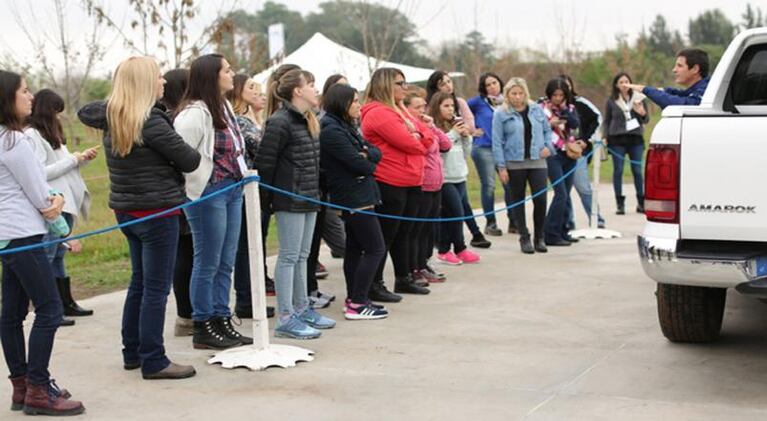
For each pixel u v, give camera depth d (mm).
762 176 4730
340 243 8211
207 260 5969
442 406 4855
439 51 33688
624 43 33594
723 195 4812
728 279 4848
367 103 7293
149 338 5387
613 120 13055
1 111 4555
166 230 5250
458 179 9148
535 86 32906
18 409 4930
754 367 5473
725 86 6074
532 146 9680
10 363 4910
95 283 8734
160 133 5027
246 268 7062
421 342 6242
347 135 6594
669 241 4934
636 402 4852
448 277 8648
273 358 5668
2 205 4621
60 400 4844
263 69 17281
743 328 6410
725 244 4965
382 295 7559
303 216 6316
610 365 5586
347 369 5598
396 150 7176
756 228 4766
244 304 7113
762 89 6285
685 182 4887
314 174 6305
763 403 4801
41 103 6707
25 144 4574
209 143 5730
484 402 4910
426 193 7973
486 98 10711
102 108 5254
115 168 5168
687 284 5000
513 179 9805
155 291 5328
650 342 6125
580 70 32906
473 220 10219
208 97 5770
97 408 4938
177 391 5207
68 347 6273
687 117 4898
